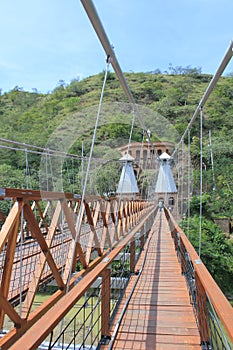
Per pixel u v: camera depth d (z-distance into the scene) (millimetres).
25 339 672
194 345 1751
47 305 1830
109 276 1962
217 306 830
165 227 7383
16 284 2209
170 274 3498
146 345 1762
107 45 1959
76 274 2342
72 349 2369
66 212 2260
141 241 5082
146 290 2887
